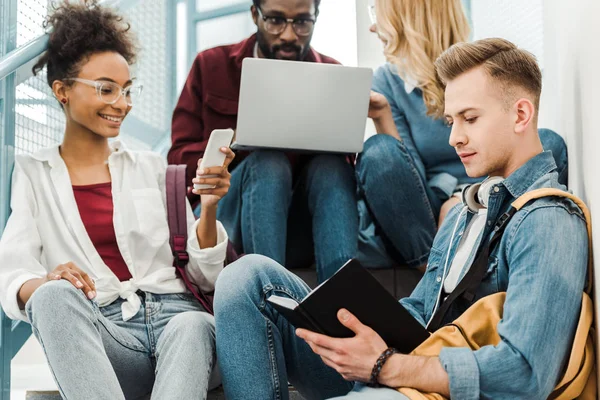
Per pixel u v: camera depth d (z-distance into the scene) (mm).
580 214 1467
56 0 2242
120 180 2064
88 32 2096
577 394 1418
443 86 2545
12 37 2209
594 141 1570
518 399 1316
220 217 2307
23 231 1927
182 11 4172
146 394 1864
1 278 1844
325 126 2230
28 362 3246
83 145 2084
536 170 1536
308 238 2404
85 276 1671
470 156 1574
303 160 2430
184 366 1589
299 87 2203
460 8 2650
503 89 1553
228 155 1924
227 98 2713
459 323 1414
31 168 2041
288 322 1639
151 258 1978
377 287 1369
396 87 2621
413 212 2287
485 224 1545
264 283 1610
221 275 1631
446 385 1321
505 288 1477
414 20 2619
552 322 1331
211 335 1688
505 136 1552
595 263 1438
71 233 1967
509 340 1329
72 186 2029
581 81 1746
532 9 3328
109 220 1989
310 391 1690
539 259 1379
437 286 1646
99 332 1641
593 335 1452
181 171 2092
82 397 1494
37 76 2314
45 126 2352
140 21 3834
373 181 2273
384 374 1355
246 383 1533
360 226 2602
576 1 1791
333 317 1387
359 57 3311
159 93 3924
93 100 2055
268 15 2895
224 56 2809
